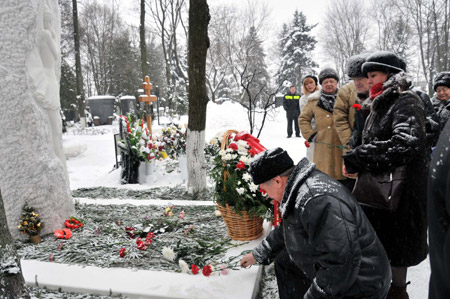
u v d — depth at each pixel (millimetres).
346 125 3369
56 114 3631
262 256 2197
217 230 3465
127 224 3730
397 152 1999
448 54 26625
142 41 20250
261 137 13031
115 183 6523
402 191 2076
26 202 3273
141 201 4676
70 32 22000
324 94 3707
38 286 2504
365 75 2320
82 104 19766
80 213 4113
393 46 31516
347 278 1476
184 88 26141
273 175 1710
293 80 36062
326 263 1500
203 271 2508
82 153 10852
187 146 5031
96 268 2691
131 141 6262
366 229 1587
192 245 3064
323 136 3662
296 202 1612
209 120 16172
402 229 2104
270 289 2688
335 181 1662
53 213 3473
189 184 5082
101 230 3537
